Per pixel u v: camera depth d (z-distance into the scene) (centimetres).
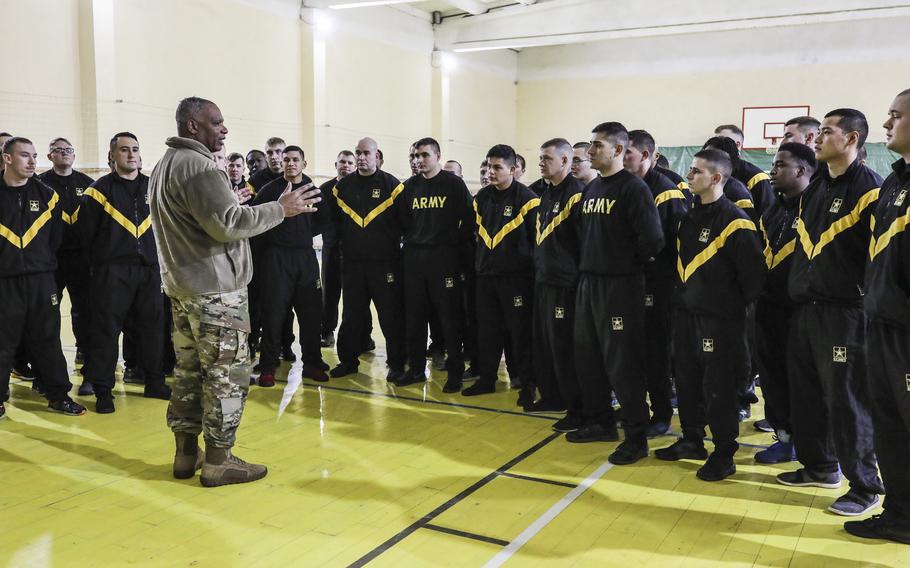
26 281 380
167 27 798
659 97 1389
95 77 721
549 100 1491
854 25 1228
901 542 245
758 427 379
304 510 272
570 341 367
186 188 272
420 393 447
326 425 380
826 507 276
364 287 478
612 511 272
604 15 1151
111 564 230
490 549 241
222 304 286
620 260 322
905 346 232
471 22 1248
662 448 335
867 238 259
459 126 1338
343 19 1048
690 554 238
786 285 313
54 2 697
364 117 1109
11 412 398
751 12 1053
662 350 364
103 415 395
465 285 479
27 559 233
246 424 381
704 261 303
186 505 276
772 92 1298
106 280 402
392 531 255
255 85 922
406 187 459
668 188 359
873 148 1203
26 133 683
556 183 371
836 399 268
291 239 457
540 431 372
